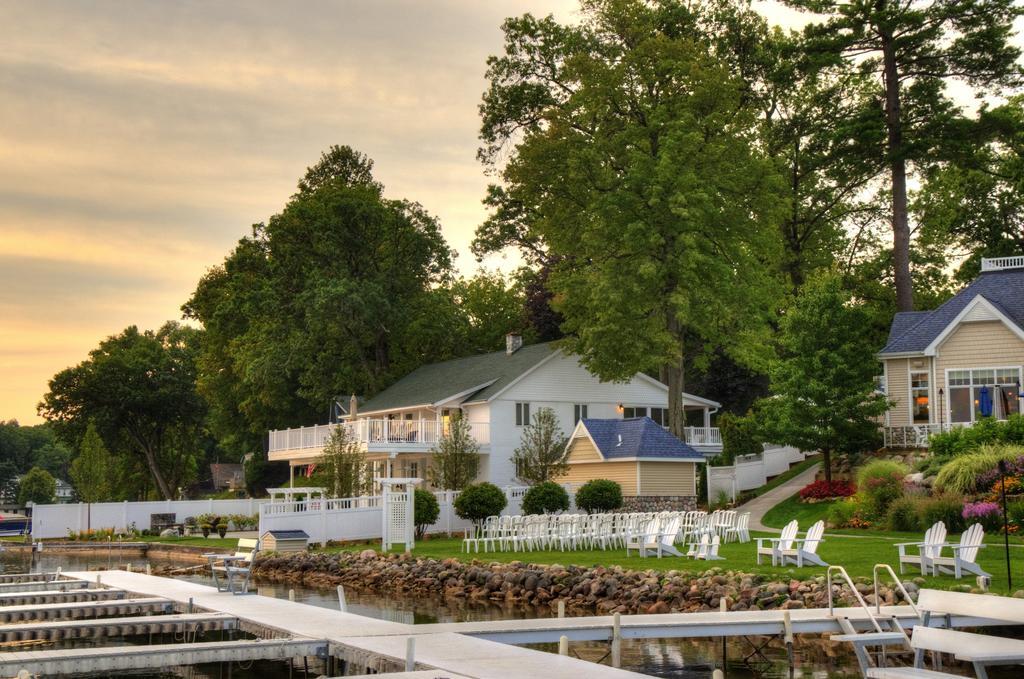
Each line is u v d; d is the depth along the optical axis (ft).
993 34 200.85
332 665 62.18
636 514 124.26
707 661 65.62
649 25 195.21
